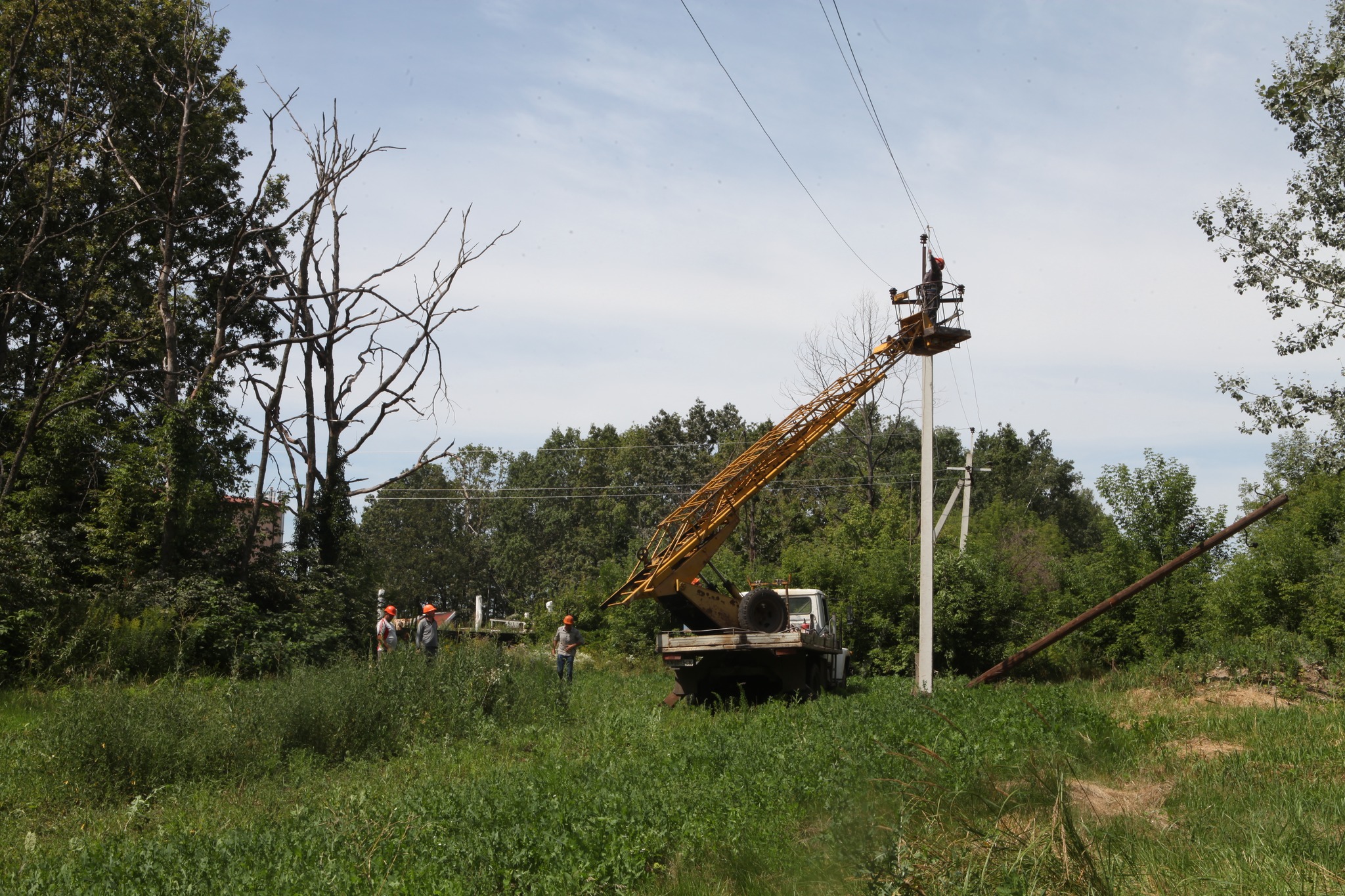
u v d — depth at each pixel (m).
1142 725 12.09
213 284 31.86
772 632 16.70
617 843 6.50
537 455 78.88
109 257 28.95
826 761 9.25
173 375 25.81
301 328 29.12
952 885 5.41
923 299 19.39
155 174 29.44
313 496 29.22
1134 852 6.16
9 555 19.70
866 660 27.17
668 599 18.52
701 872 6.27
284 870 6.08
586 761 9.71
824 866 6.07
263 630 22.77
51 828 8.01
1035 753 9.08
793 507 48.31
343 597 27.05
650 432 79.00
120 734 9.53
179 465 23.62
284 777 9.90
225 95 31.12
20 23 26.02
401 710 12.43
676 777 8.72
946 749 9.56
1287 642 19.95
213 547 25.53
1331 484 25.91
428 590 71.25
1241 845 6.27
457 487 74.56
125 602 20.67
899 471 63.12
